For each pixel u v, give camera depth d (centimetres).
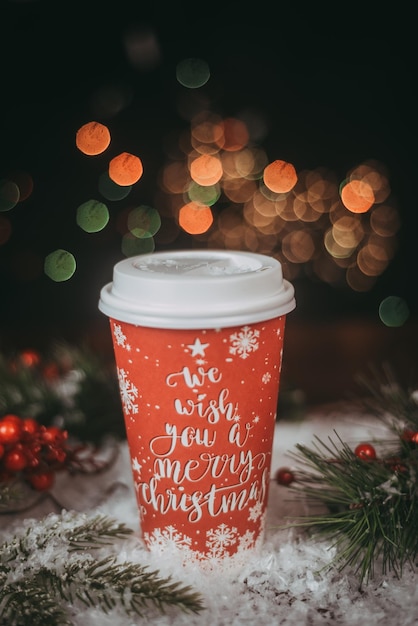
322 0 90
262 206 93
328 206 93
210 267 40
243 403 39
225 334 37
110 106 94
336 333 86
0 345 82
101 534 41
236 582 40
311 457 44
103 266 102
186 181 95
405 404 48
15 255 102
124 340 39
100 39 92
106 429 53
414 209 102
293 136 99
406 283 104
